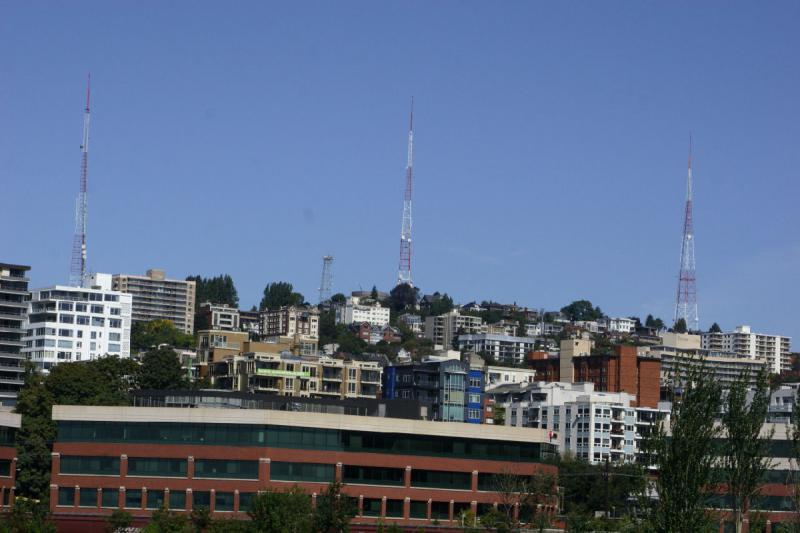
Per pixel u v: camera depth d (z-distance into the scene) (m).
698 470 170.25
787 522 194.50
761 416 181.38
